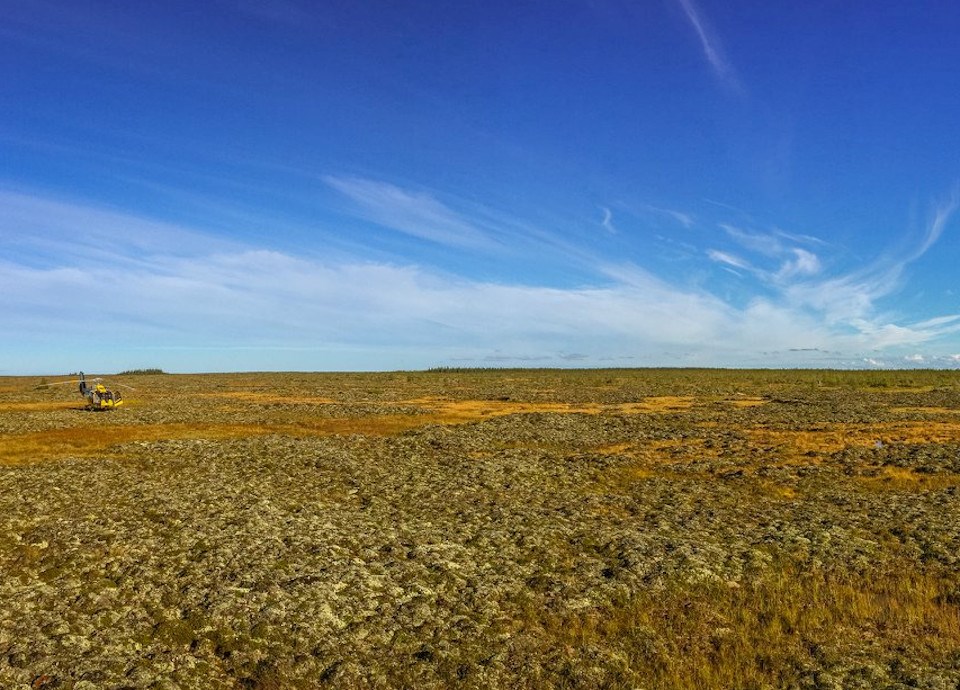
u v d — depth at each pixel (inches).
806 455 1418.6
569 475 1187.9
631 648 548.1
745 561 737.0
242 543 739.4
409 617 585.9
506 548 766.5
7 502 892.6
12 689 445.4
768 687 489.1
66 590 606.5
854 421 2038.6
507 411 2442.2
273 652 519.2
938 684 489.7
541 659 526.9
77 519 815.7
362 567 687.7
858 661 525.3
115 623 552.1
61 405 2650.1
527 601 629.6
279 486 1047.6
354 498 987.3
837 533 837.8
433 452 1421.0
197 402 2785.4
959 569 718.5
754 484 1141.1
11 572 646.5
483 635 560.4
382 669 505.7
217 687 474.6
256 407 2508.6
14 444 1481.3
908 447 1488.7
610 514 934.4
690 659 530.6
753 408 2487.7
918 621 598.9
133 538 745.6
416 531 820.6
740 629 582.9
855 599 638.5
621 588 659.4
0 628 531.2
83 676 468.1
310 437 1621.6
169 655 507.8
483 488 1068.5
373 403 2763.3
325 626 563.2
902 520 899.4
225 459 1274.6
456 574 681.0
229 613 571.2
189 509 874.1
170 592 608.7
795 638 567.2
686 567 708.0
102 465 1179.3
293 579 646.5
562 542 796.6
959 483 1147.9
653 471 1256.2
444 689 483.5
